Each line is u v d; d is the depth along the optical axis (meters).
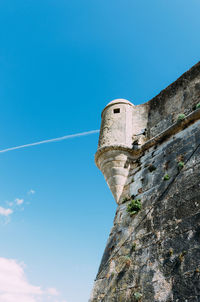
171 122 10.73
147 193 9.59
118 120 12.34
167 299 6.62
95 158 12.05
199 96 10.09
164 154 9.95
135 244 8.70
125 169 11.20
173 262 7.09
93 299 8.88
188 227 7.29
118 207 10.57
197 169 8.14
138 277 7.82
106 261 9.48
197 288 6.14
